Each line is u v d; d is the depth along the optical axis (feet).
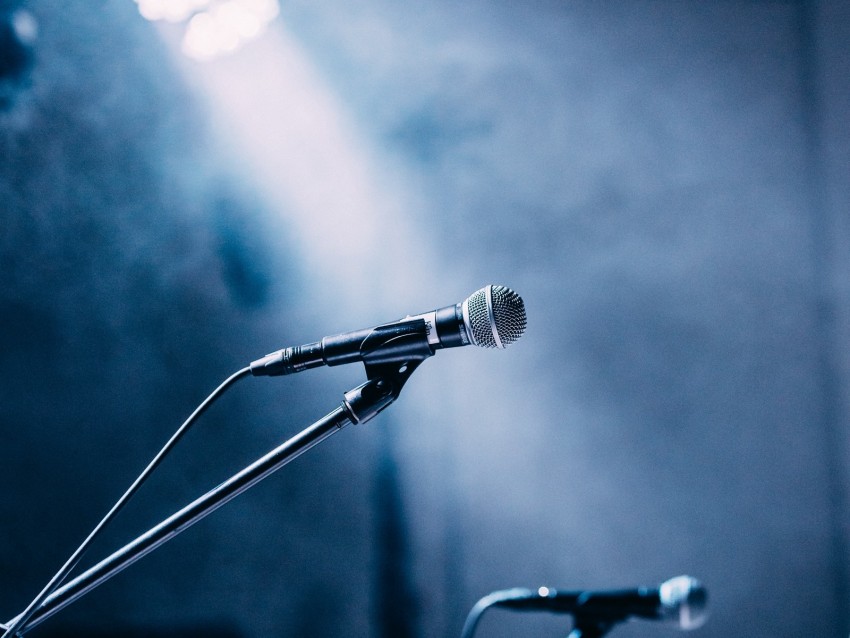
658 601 3.43
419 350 3.57
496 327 3.46
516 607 4.03
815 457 9.62
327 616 10.44
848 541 9.36
